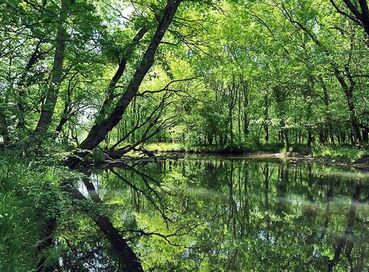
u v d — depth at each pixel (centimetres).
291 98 3534
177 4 1227
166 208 1266
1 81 833
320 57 2558
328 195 1493
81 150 1136
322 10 2666
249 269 710
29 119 972
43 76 1173
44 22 900
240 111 5341
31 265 607
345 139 4453
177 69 3152
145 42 1366
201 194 1545
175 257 776
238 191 1619
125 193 1545
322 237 920
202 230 994
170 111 3353
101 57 1268
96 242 848
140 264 733
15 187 772
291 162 3222
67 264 708
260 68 2875
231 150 4662
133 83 1232
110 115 1259
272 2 2786
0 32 955
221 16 1557
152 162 3288
